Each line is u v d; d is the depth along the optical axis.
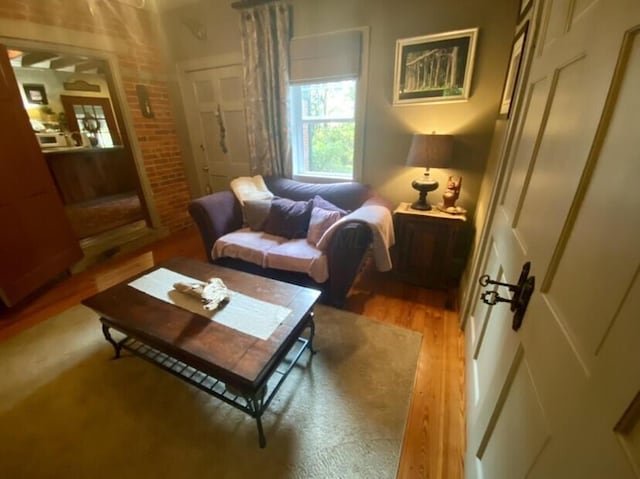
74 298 2.43
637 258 0.39
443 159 2.12
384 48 2.38
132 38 3.10
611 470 0.38
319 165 3.13
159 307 1.52
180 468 1.22
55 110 4.87
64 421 1.42
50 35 2.48
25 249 2.36
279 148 3.07
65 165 4.46
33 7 2.36
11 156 2.27
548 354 0.63
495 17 1.98
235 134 3.46
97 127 5.17
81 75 5.01
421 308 2.23
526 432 0.69
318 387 1.57
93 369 1.70
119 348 1.75
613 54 0.52
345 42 2.46
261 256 2.30
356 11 2.38
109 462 1.25
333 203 2.70
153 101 3.42
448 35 2.12
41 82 4.67
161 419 1.42
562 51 0.82
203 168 3.87
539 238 0.80
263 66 2.87
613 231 0.46
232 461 1.25
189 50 3.31
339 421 1.40
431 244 2.35
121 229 3.66
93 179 4.83
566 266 0.61
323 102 2.86
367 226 1.97
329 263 2.15
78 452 1.29
